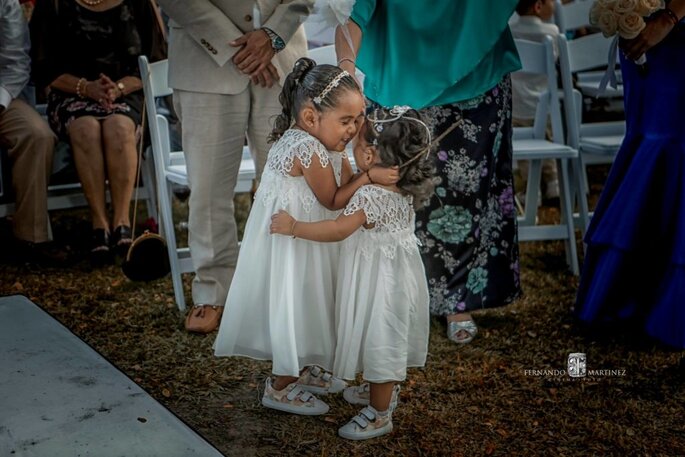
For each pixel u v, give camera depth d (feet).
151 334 11.80
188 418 9.48
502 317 12.60
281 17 11.33
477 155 11.44
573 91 14.48
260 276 9.16
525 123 18.19
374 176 8.73
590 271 12.05
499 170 11.86
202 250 11.90
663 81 11.03
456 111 11.28
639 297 11.65
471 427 9.41
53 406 7.13
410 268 8.93
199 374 10.58
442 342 11.73
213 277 12.00
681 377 10.62
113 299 13.12
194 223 11.88
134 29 15.46
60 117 14.98
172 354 11.17
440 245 11.61
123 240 14.73
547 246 15.93
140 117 15.33
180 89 11.46
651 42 10.66
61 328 8.72
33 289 13.48
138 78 15.43
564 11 17.61
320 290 9.02
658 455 8.89
